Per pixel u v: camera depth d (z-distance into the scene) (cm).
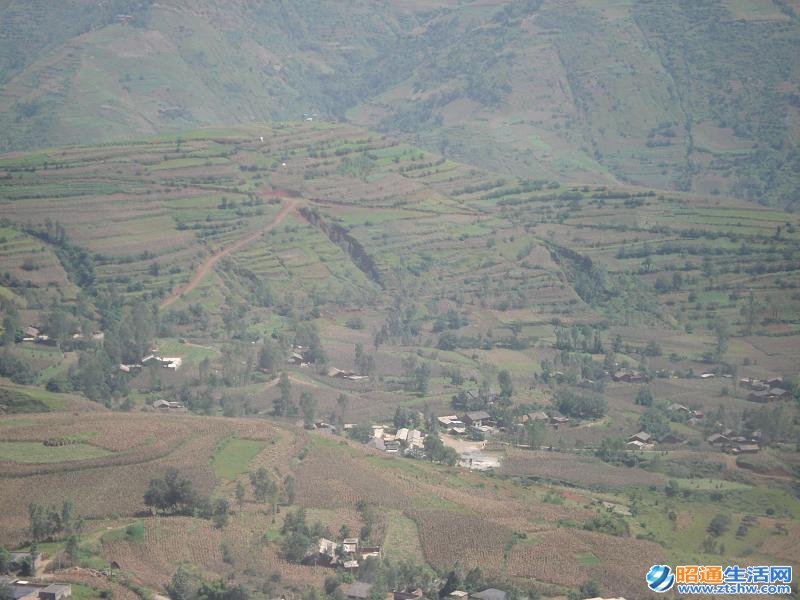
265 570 19962
